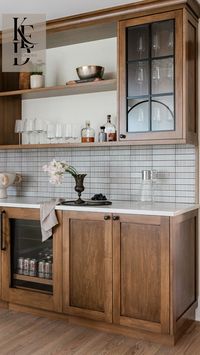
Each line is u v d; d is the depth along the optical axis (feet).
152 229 7.79
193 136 8.93
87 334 8.38
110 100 10.30
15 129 10.90
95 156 10.56
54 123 11.15
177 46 8.36
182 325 8.29
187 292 8.63
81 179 9.20
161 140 8.56
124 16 8.93
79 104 10.76
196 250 9.21
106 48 10.32
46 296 9.13
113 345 7.84
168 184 9.62
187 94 8.47
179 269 8.02
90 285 8.54
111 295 8.27
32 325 8.84
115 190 10.28
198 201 9.28
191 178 9.36
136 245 7.97
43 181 11.35
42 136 10.87
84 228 8.58
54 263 8.99
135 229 7.98
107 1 8.66
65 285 8.84
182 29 8.30
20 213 9.48
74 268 8.73
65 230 8.81
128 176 10.11
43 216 8.90
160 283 7.72
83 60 10.64
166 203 9.39
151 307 7.84
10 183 10.89
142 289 7.93
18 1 8.68
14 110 11.48
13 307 9.85
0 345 7.78
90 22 9.32
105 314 8.34
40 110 11.39
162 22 8.57
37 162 11.44
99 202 9.04
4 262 9.78
